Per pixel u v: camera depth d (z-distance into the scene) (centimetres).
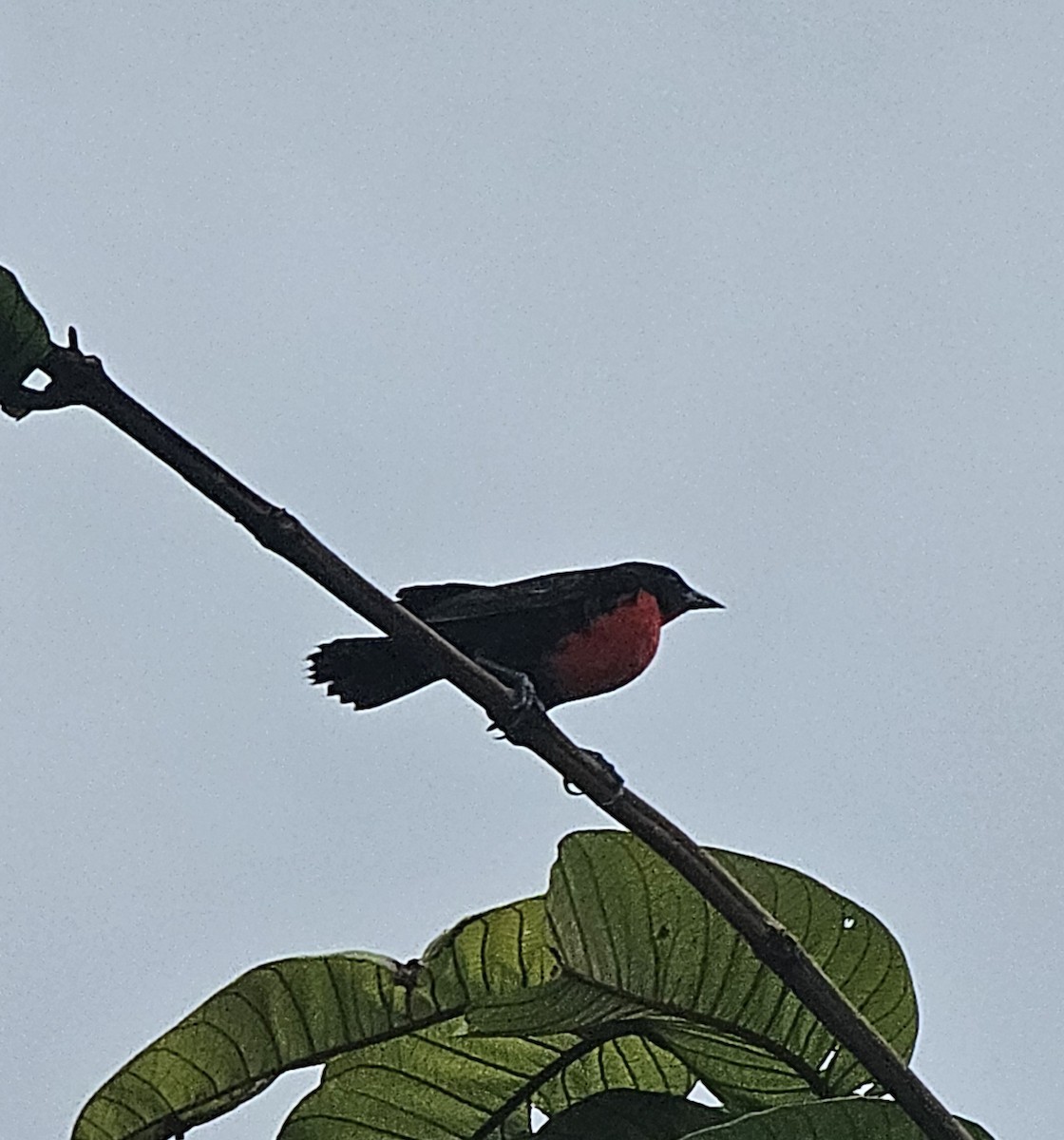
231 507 212
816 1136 242
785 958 237
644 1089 302
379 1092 297
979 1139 254
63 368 198
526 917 281
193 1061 280
